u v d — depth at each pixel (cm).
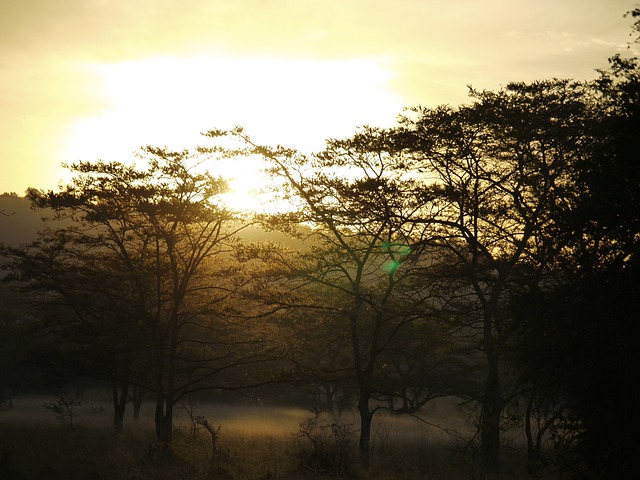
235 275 2608
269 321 2630
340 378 2472
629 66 1416
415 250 2323
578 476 1280
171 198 2388
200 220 2398
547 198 1931
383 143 2234
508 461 2241
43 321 2692
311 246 2420
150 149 2359
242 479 1814
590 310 1260
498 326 1892
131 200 2409
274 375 2509
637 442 1169
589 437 1228
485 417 2009
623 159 1308
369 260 2447
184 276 2522
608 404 1205
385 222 2275
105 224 2486
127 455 2169
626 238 1261
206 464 1995
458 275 2289
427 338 2719
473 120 2145
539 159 2200
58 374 2589
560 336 1291
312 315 2534
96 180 2411
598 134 1816
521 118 2092
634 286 1216
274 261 2506
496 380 2198
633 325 1198
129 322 2539
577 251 1329
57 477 1802
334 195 2298
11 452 1994
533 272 2138
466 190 2244
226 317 2614
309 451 2055
